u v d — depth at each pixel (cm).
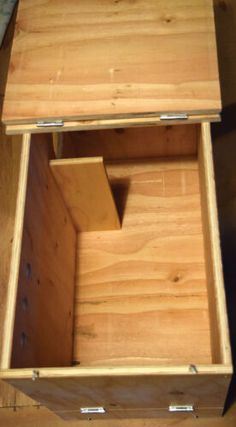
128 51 74
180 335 83
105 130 89
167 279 87
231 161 103
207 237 75
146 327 85
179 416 85
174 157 97
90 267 90
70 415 84
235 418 85
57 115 71
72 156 95
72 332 86
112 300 87
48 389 64
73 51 75
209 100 70
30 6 79
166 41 74
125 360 83
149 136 91
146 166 97
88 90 72
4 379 58
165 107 70
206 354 81
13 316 62
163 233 91
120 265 90
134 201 94
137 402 73
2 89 117
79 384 61
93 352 84
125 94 72
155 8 77
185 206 92
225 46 115
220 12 119
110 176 97
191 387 62
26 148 71
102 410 79
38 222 73
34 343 69
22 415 89
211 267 70
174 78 72
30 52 76
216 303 64
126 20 76
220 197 100
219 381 59
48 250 77
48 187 78
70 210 88
